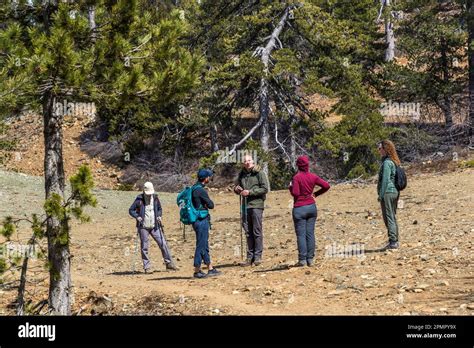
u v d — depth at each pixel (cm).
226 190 3189
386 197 1319
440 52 3550
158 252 1741
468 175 2425
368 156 3225
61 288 1072
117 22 1028
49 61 931
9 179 2855
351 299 981
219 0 3562
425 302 919
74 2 1031
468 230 1441
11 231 1012
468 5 3375
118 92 1013
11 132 4403
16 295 1259
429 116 3594
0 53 966
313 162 3491
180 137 3647
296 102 3241
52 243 1061
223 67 3072
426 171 2694
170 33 1055
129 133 3956
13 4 1041
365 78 3700
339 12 3559
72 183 958
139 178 3953
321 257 1339
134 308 1070
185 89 1058
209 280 1243
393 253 1277
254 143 2972
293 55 3130
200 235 1280
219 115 3397
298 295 1044
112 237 1997
